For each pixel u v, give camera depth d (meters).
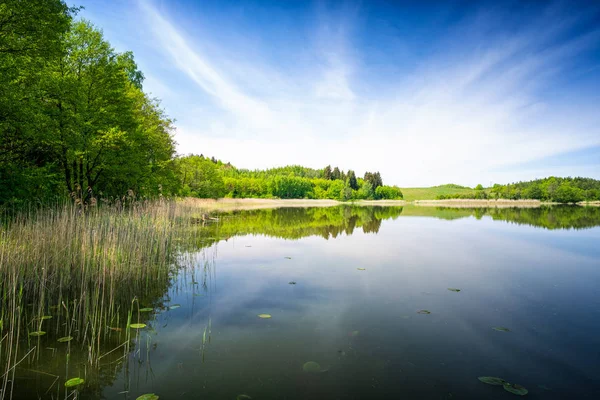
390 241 12.50
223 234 13.65
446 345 4.00
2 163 9.57
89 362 3.53
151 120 20.05
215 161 95.62
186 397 2.90
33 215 9.01
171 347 3.89
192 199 31.84
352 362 3.56
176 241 11.15
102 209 10.80
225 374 3.30
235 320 4.74
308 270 7.73
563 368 3.48
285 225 17.98
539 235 14.56
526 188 96.31
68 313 4.73
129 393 2.96
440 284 6.68
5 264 5.63
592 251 10.48
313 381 3.19
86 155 12.38
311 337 4.19
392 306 5.37
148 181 16.88
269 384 3.14
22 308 5.11
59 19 9.23
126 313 5.02
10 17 8.35
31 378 3.21
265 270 7.70
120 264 6.61
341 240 12.62
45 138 9.83
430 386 3.12
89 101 12.84
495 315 5.01
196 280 6.82
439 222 21.27
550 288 6.46
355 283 6.70
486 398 2.94
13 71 8.74
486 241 12.65
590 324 4.66
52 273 6.04
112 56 13.32
